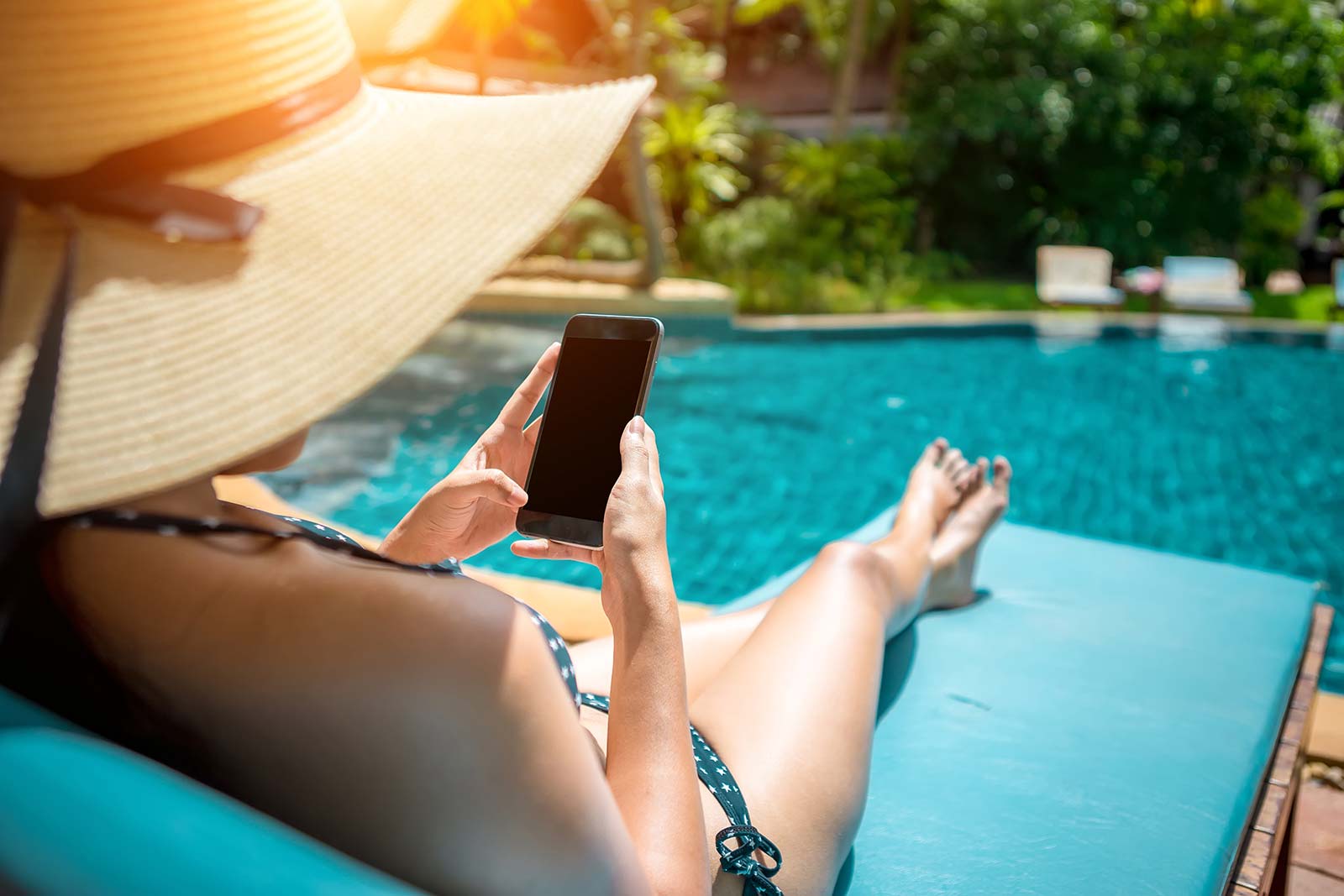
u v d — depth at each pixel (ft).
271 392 2.38
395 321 2.58
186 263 2.46
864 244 51.37
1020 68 56.08
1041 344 35.86
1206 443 22.86
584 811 2.54
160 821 1.95
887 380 28.81
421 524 4.20
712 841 3.78
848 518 16.90
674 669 3.23
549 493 4.32
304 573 2.49
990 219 59.21
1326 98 57.11
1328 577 15.15
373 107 3.22
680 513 17.01
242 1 2.65
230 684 2.47
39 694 2.84
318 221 2.67
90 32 2.36
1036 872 4.85
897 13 57.82
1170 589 8.70
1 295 2.23
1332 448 22.53
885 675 6.95
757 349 33.40
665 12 50.78
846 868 4.88
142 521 2.49
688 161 52.26
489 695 2.40
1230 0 58.75
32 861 1.84
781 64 66.95
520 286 37.04
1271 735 6.29
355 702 2.39
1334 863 7.31
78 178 2.33
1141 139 57.31
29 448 2.04
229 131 2.62
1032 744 6.06
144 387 2.28
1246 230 59.11
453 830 2.46
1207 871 4.89
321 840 2.59
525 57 58.85
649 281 38.68
